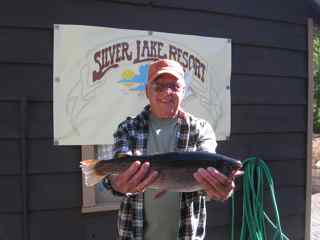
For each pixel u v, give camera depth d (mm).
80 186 2963
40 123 2852
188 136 1845
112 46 2990
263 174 3615
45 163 2871
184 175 1587
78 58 2906
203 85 3281
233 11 3430
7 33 2779
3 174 2789
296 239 3854
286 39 3719
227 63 3383
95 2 2961
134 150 1831
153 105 1835
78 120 2918
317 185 8445
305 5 3791
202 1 3291
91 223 3020
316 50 13570
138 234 1845
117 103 3006
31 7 2820
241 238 3549
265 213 3670
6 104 2785
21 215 2826
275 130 3697
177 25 3209
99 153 3082
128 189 1574
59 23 2881
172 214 1856
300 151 3857
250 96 3547
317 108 13859
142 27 3092
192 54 3236
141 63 3066
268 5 3607
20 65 2807
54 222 2918
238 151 3508
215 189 1564
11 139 2801
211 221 3451
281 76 3711
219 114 3350
